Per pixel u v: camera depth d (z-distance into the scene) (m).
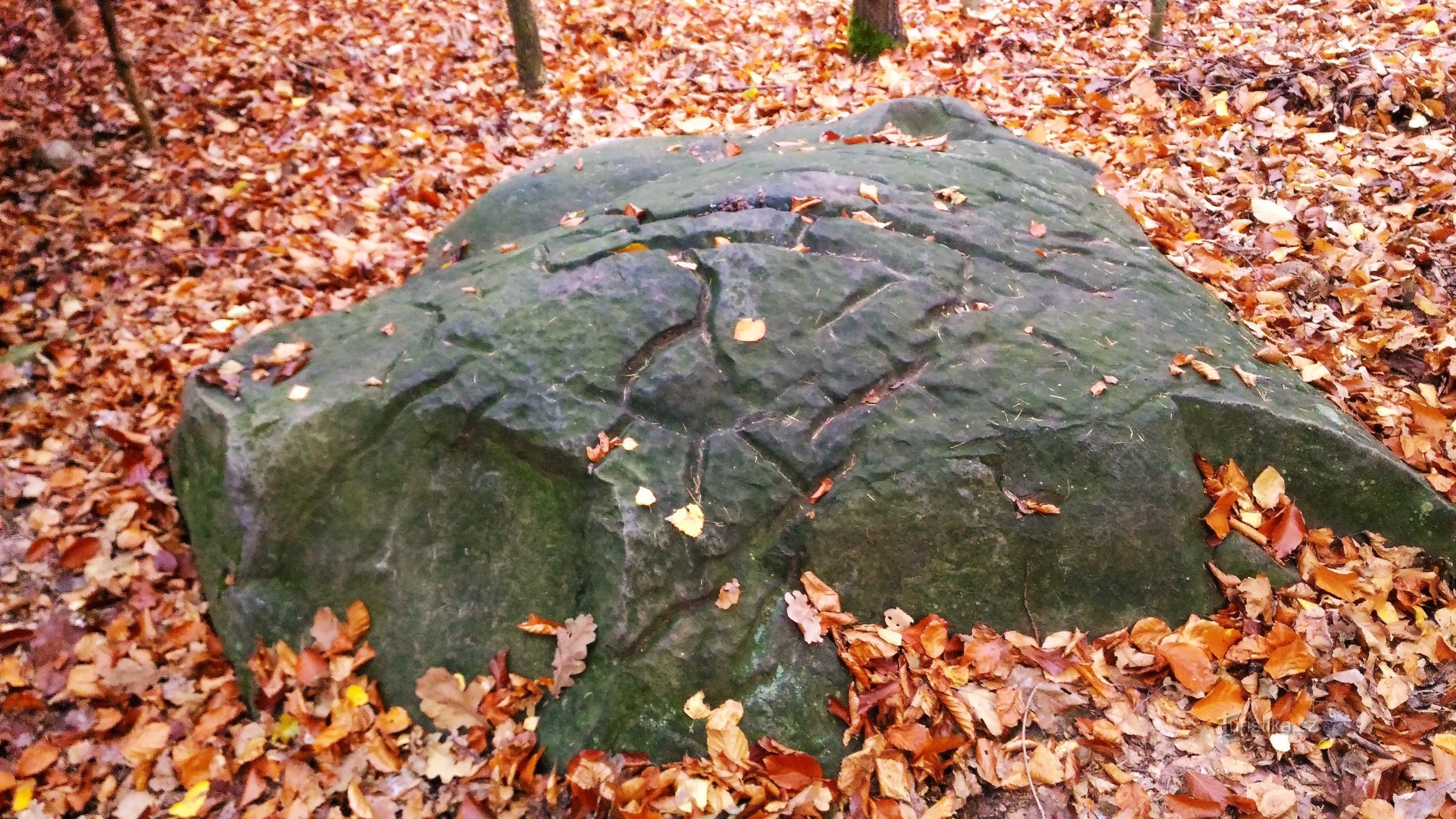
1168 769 2.77
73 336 4.34
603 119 6.68
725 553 2.93
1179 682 2.93
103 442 3.87
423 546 3.12
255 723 2.98
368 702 2.97
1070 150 5.79
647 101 6.91
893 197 4.01
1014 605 3.06
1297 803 2.66
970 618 3.04
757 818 2.64
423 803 2.79
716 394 3.17
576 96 6.84
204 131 5.82
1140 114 6.09
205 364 3.72
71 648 3.20
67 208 5.07
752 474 3.01
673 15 8.04
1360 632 2.98
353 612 3.07
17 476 3.68
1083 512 3.09
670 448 3.06
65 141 5.44
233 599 3.15
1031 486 3.10
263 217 5.22
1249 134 5.58
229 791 2.86
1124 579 3.10
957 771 2.75
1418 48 5.92
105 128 5.69
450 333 3.39
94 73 6.10
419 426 3.17
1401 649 2.97
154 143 5.56
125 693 3.05
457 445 3.16
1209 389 3.31
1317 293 4.29
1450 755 2.71
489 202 4.92
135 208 5.11
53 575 3.38
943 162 4.39
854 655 2.88
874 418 3.14
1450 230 4.44
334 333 3.71
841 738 2.81
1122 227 4.27
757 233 3.71
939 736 2.79
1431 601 3.11
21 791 2.84
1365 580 3.11
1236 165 5.32
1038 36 7.47
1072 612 3.09
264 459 3.15
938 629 2.96
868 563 3.00
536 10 7.73
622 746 2.77
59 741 2.94
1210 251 4.50
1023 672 2.93
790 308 3.36
